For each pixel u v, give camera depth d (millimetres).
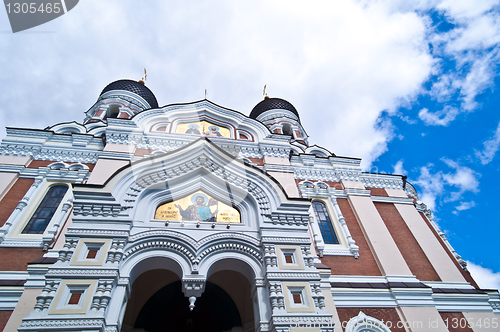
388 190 14984
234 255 8039
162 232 7934
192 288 7242
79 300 6422
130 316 9109
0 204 10703
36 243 9680
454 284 11383
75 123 16078
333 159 15227
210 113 14875
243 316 9516
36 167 12188
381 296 10117
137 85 22281
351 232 12438
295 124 22125
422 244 12672
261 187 9695
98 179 10516
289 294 7277
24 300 7637
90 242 7383
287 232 8609
